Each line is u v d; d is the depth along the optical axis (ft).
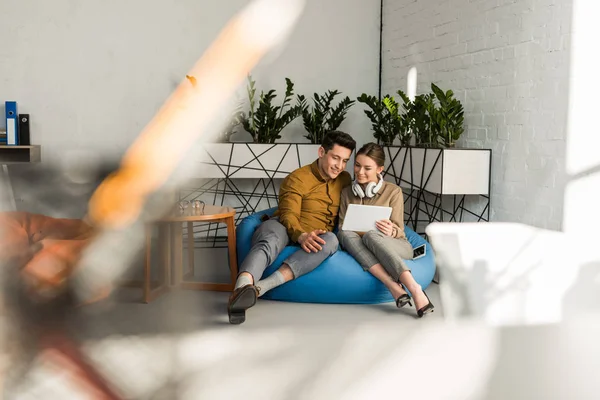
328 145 12.19
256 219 12.76
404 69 17.63
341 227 12.22
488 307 11.12
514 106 12.82
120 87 17.53
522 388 7.47
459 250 14.06
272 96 17.04
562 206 11.47
